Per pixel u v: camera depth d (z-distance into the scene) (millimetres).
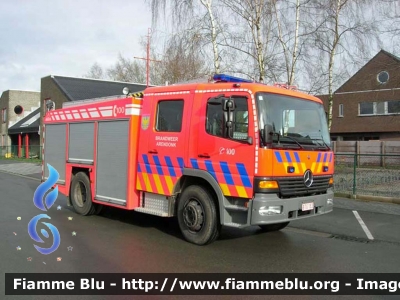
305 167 6320
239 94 5977
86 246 6371
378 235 7520
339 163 14836
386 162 13805
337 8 15172
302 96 6680
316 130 6852
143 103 7441
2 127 40156
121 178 7688
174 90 6887
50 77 28297
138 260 5660
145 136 7324
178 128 6758
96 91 28203
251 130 5797
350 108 32906
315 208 6535
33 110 39281
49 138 10156
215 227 6340
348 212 9773
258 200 5645
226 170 6047
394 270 5402
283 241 6984
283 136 6066
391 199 11016
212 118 6258
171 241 6770
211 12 14953
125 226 7945
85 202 8805
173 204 6891
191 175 6477
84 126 8820
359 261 5812
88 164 8633
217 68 15078
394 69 17453
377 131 31625
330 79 16031
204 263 5578
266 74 15367
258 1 14695
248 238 7172
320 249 6465
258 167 5699
